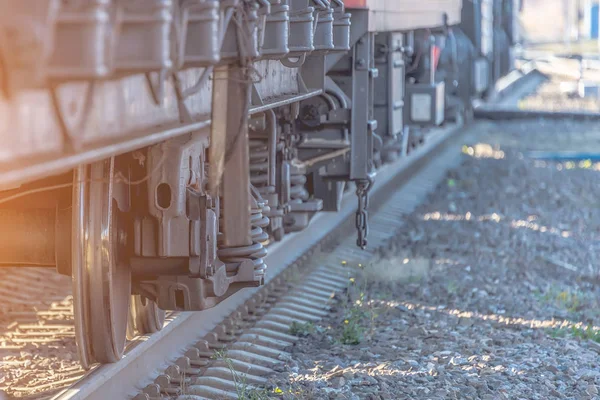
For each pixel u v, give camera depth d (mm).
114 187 17359
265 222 20141
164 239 17578
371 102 29719
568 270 35344
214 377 20453
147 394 18812
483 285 31812
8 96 9641
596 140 78125
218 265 18609
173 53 12008
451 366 22359
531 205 49281
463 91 73500
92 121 11547
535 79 135750
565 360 23000
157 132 13133
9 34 9328
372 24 27438
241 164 15422
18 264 17688
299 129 28906
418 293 30234
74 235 16656
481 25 72438
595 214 47781
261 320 25656
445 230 41875
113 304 17500
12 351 22562
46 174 10133
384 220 43250
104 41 9820
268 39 16516
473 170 59875
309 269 32312
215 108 14875
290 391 19891
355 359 23047
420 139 60250
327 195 30844
